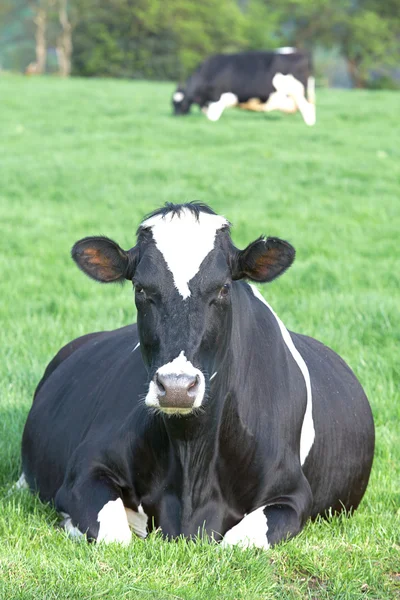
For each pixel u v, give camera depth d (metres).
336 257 19.88
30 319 15.25
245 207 25.14
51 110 49.31
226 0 147.75
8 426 10.69
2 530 7.85
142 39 133.12
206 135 39.53
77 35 134.25
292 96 48.50
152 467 7.68
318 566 7.00
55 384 9.48
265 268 7.54
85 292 17.06
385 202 25.98
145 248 7.34
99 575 6.74
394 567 7.15
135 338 8.98
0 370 12.61
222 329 7.15
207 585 6.67
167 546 7.20
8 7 163.75
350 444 8.80
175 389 6.54
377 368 12.75
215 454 7.52
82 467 7.89
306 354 9.05
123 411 8.01
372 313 15.18
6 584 6.60
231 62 48.69
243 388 7.62
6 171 30.36
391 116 47.38
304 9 141.62
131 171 30.42
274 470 7.73
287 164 32.09
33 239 21.41
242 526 7.46
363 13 142.88
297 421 8.06
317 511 8.51
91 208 25.19
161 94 62.44
